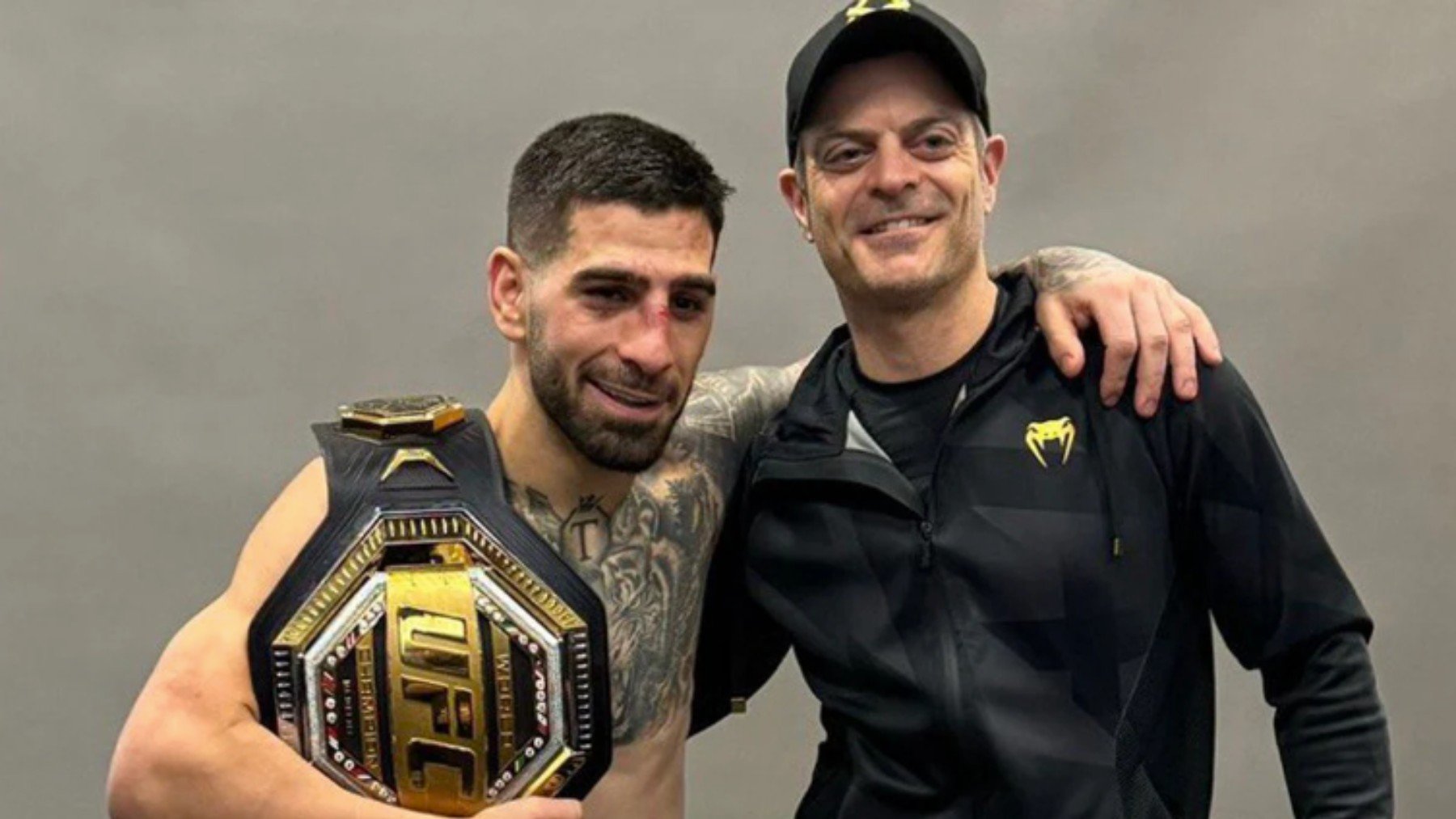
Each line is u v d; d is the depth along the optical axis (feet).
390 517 3.91
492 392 6.66
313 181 6.53
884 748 4.16
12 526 6.53
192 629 3.86
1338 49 6.51
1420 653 6.75
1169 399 4.01
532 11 6.53
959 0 6.55
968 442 4.13
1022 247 6.66
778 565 4.36
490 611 3.90
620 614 4.37
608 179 3.89
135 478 6.57
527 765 3.92
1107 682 4.01
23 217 6.44
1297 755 3.99
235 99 6.48
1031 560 4.01
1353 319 6.63
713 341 6.74
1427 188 6.55
